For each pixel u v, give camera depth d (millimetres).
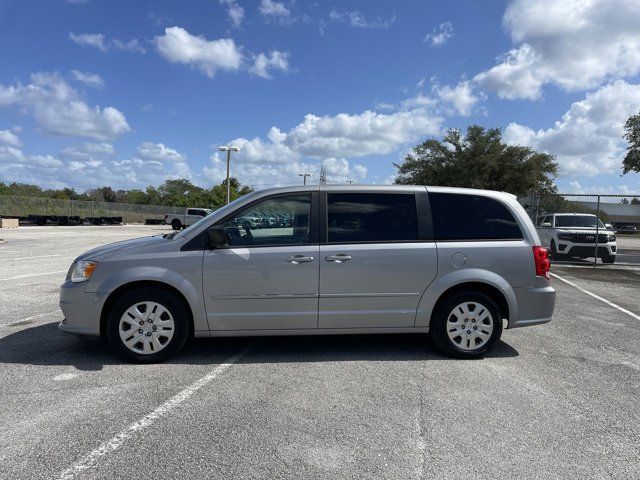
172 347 4820
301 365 4828
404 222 5074
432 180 50219
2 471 2854
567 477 2861
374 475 2857
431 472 2895
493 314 5062
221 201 72562
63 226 40375
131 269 4762
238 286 4840
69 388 4164
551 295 5152
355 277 4930
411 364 4887
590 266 14391
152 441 3240
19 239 23094
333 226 5020
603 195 14602
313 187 5125
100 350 5246
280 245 4930
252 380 4395
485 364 4910
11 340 5605
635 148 27688
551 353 5332
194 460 3006
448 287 5000
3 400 3895
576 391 4207
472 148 48031
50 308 7375
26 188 76250
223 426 3473
